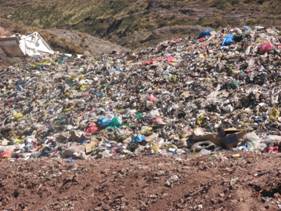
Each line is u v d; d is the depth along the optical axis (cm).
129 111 3033
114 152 2506
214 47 3738
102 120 2908
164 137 2614
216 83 3097
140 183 1938
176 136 2583
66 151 2575
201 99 2942
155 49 4309
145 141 2567
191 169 1936
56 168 2231
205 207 1691
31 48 7312
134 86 3425
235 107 2772
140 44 17612
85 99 3497
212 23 17750
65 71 4472
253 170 1795
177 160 2088
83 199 1972
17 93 4116
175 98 3059
